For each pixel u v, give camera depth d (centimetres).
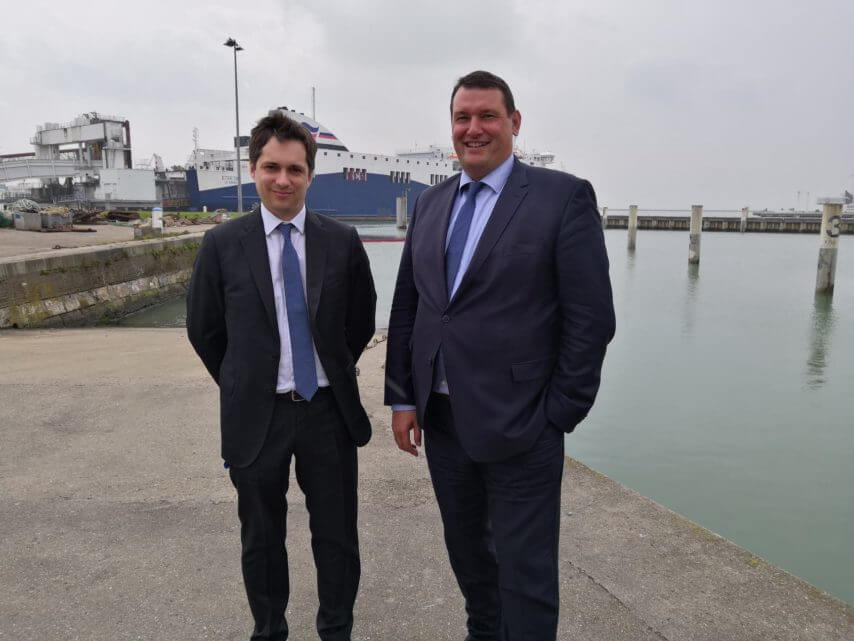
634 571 249
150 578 247
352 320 210
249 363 185
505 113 173
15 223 2411
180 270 1945
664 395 869
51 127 5056
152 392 507
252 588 195
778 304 1752
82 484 334
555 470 175
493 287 171
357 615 225
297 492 326
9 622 219
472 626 205
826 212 1842
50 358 686
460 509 193
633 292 2003
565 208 168
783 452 659
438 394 187
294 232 189
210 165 5162
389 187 5862
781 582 242
